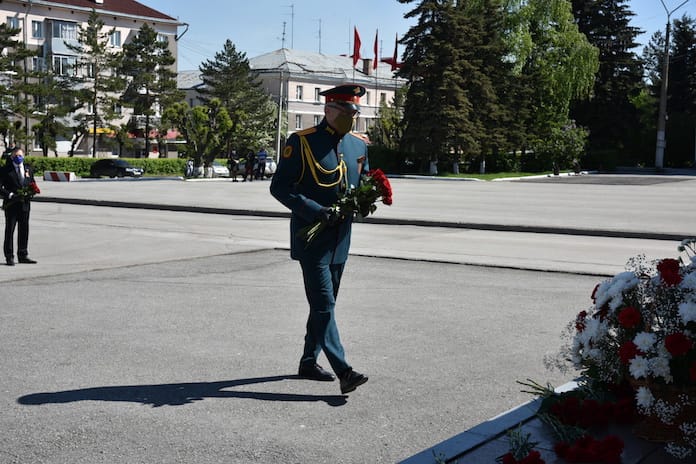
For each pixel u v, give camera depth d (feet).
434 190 118.62
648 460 13.32
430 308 28.60
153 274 36.37
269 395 18.17
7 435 15.38
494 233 57.77
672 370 13.51
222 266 39.04
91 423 16.14
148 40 240.12
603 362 14.83
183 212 76.54
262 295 30.96
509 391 18.53
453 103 179.32
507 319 26.71
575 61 210.18
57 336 23.80
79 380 19.19
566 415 14.83
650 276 15.37
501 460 13.41
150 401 17.61
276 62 313.94
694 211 75.92
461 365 20.83
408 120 186.80
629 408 14.78
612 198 97.96
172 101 243.40
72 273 36.60
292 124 305.53
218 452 14.62
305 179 18.29
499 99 198.49
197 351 22.11
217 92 272.72
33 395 17.97
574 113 242.37
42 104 216.54
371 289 32.68
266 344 22.95
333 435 15.61
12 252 39.47
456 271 37.86
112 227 59.47
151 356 21.52
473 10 197.98
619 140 241.96
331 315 18.12
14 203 39.34
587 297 31.01
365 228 60.90
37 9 246.47
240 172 173.99
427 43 179.22
